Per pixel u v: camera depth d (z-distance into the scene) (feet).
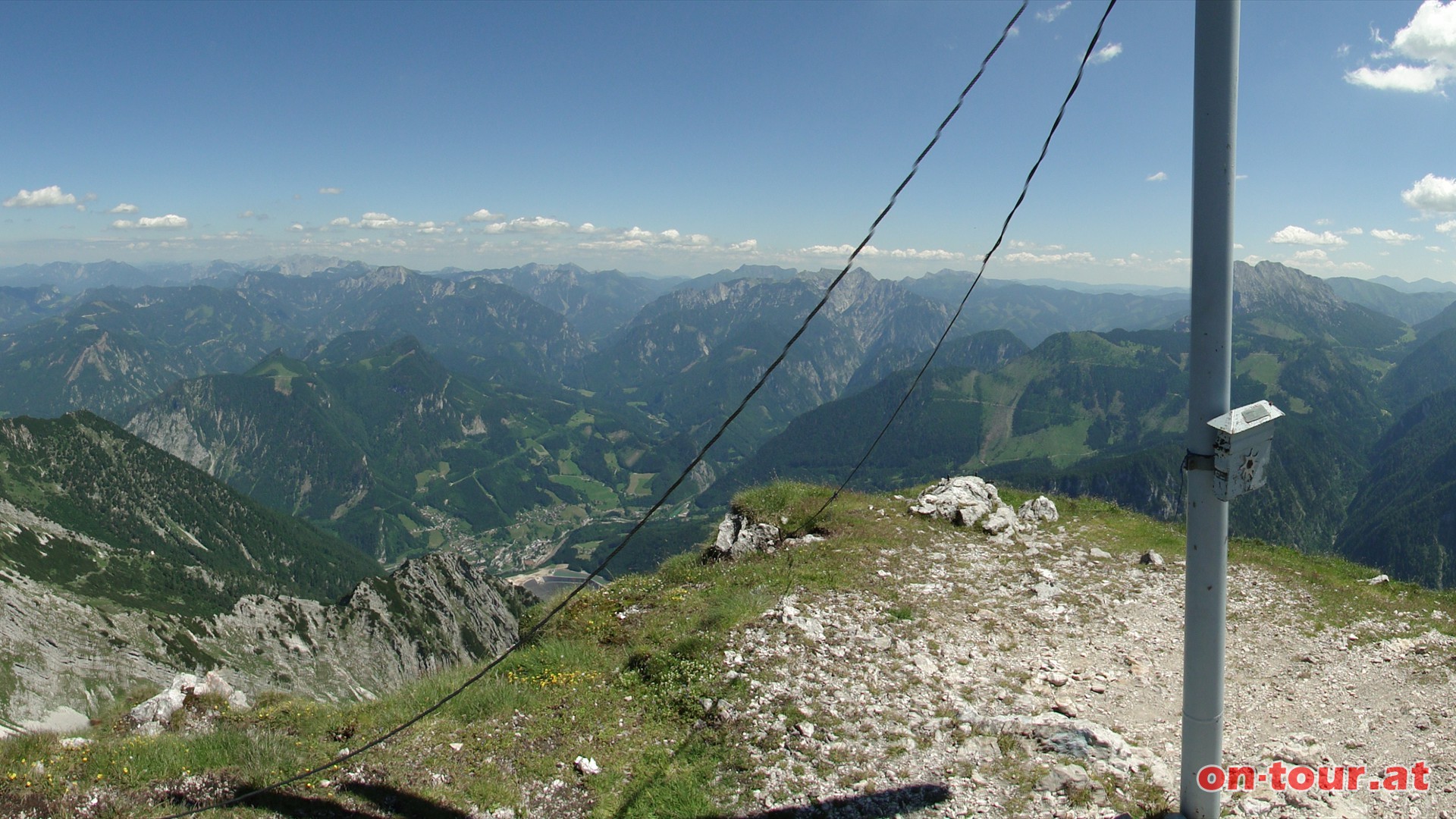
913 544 68.54
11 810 29.50
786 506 74.64
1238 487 23.81
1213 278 23.48
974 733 35.35
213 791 31.17
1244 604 57.21
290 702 48.85
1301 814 29.71
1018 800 30.25
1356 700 41.24
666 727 37.86
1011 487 94.32
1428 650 46.98
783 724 36.24
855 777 32.12
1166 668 45.93
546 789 32.81
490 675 43.91
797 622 46.32
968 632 49.96
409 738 36.81
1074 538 73.87
